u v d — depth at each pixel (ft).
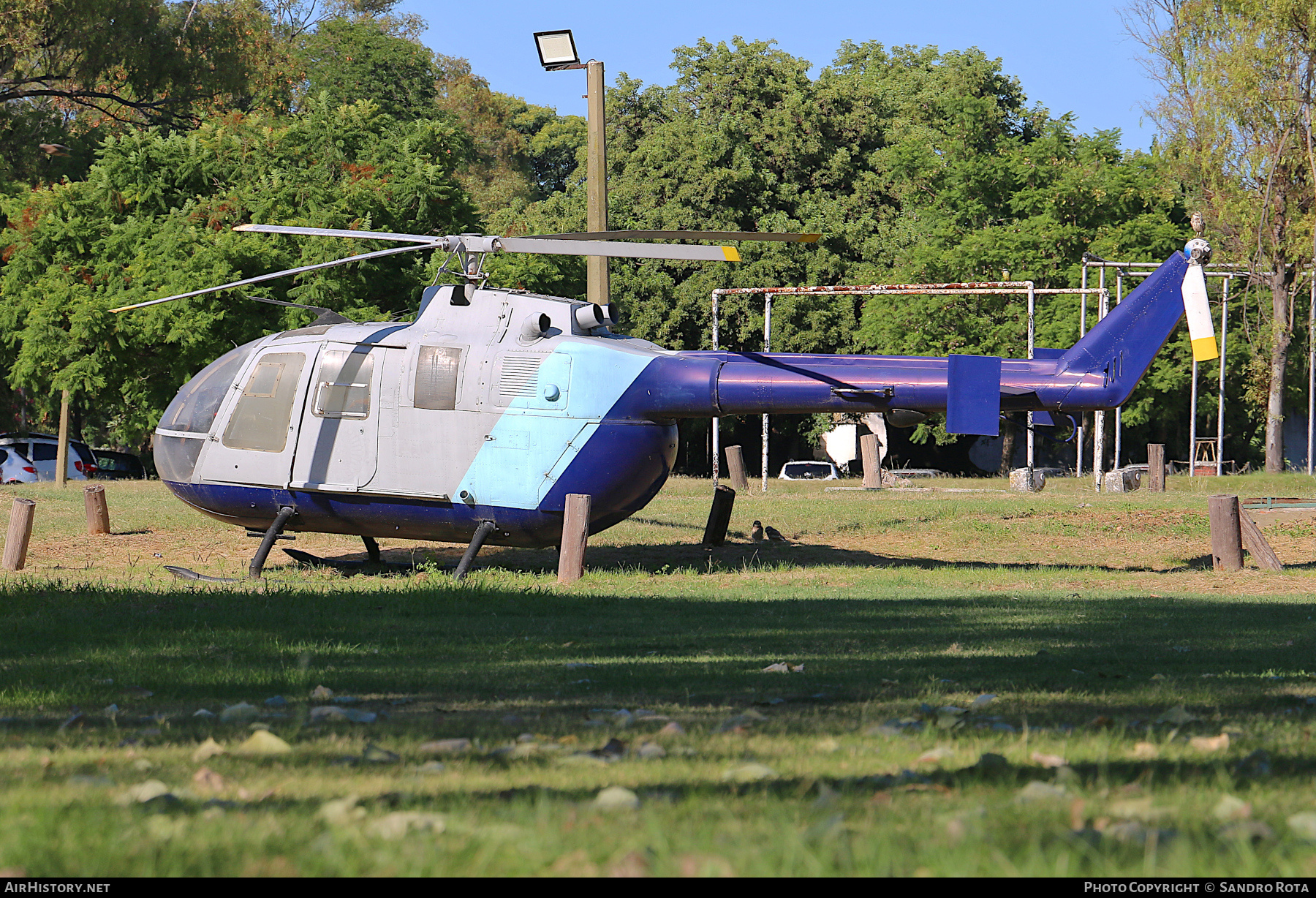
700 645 71.31
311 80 499.10
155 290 266.77
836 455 442.50
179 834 21.94
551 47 171.32
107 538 163.63
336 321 139.64
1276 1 328.49
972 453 477.36
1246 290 364.58
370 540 143.95
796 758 33.01
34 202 296.92
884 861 19.39
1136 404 388.37
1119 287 276.21
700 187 416.67
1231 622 84.33
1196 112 346.95
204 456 136.26
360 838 21.49
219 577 130.21
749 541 172.35
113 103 434.30
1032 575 132.87
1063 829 21.49
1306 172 344.08
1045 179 402.52
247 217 286.87
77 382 260.42
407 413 130.52
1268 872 18.30
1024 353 369.71
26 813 24.00
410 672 58.85
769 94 438.81
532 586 116.47
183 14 403.54
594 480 129.18
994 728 38.60
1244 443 457.27
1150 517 189.98
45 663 61.98
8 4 345.31
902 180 433.07
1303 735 36.76
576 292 374.63
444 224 307.99
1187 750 33.14
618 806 25.03
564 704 47.67
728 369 130.52
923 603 100.17
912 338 377.91
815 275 413.59
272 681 55.88
